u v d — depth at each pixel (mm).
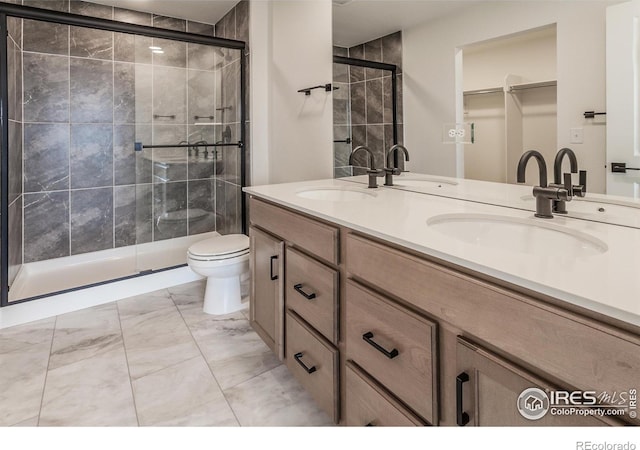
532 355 685
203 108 3332
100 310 2479
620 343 562
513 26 1354
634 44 1072
